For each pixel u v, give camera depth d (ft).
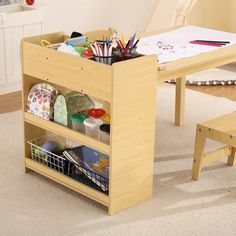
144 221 8.57
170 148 10.46
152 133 8.80
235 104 12.26
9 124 11.17
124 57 8.55
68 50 8.82
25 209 8.79
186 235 8.32
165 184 9.41
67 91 9.88
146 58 8.39
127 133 8.48
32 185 9.34
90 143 8.68
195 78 13.55
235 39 10.18
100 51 8.51
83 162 9.11
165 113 11.74
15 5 12.80
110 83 8.14
